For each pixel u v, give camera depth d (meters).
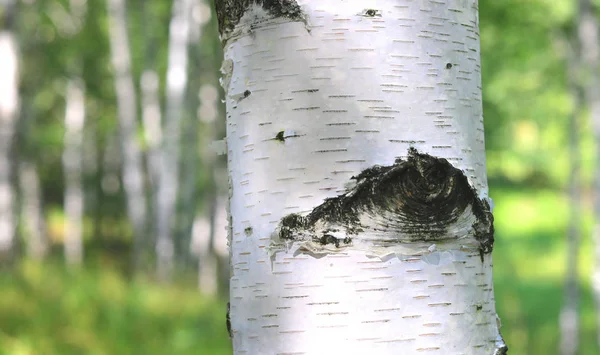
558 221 18.91
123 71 13.84
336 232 1.18
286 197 1.21
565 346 8.52
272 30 1.25
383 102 1.21
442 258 1.19
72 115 18.34
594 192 7.48
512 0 8.43
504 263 13.41
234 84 1.31
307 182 1.20
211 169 16.73
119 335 6.00
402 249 1.17
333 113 1.20
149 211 15.98
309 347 1.17
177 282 11.65
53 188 25.73
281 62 1.23
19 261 8.38
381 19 1.22
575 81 8.32
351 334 1.16
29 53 14.98
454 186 1.18
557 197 20.69
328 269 1.18
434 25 1.25
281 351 1.20
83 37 15.12
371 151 1.19
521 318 9.07
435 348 1.17
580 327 10.04
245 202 1.27
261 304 1.23
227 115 1.36
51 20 14.91
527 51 9.06
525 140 15.41
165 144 13.44
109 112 18.94
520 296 10.76
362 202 1.18
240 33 1.29
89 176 22.89
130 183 14.11
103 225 22.88
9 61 9.61
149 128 14.47
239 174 1.29
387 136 1.20
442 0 1.27
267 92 1.24
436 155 1.22
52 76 16.34
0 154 9.48
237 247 1.29
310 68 1.22
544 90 10.27
